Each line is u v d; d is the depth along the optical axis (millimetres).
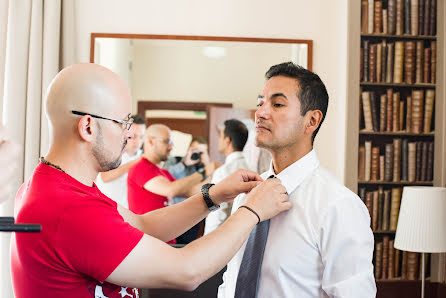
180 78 3260
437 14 3084
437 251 2605
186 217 1639
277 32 3275
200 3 3264
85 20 3238
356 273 1402
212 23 3264
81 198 1206
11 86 3068
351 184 3035
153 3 3252
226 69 3266
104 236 1182
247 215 1351
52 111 1287
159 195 3215
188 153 3250
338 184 1514
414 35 3076
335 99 3258
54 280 1209
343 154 3074
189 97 3264
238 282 1539
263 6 3271
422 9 3078
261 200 1389
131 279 1207
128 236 1204
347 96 3037
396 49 3072
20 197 1325
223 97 3270
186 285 1241
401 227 2695
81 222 1180
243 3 3270
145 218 1659
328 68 3273
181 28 3262
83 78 1277
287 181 1546
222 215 3133
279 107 1542
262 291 1491
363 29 3064
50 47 3121
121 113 1321
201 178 3242
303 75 1561
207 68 3262
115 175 3215
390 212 3061
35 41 3105
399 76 3072
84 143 1291
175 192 3221
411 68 3076
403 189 3002
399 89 3072
